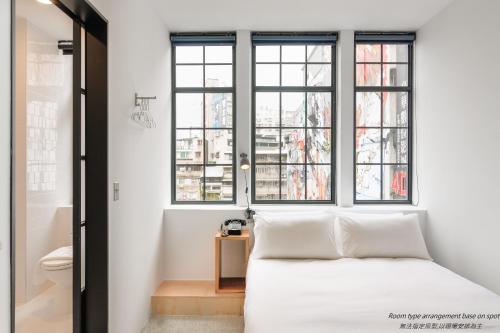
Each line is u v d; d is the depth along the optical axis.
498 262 2.38
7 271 1.20
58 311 2.57
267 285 2.17
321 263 2.67
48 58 2.80
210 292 2.99
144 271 2.69
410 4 2.93
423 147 3.38
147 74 2.77
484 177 2.51
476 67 2.59
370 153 3.61
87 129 2.01
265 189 3.60
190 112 3.62
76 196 1.94
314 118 3.60
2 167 1.18
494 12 2.40
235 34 3.49
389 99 3.59
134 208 2.46
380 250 2.83
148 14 2.79
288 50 3.61
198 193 3.61
